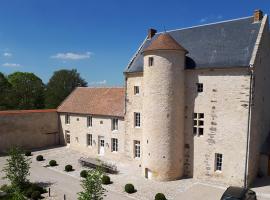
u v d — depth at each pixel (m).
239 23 29.58
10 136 42.38
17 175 26.38
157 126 28.78
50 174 31.83
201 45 30.59
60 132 47.50
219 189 26.47
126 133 35.53
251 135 26.56
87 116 41.44
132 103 34.47
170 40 28.92
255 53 25.89
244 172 26.23
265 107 30.88
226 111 27.08
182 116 29.55
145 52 29.36
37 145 45.50
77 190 26.61
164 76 28.48
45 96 80.50
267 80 30.97
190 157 29.69
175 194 25.34
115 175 31.03
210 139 28.20
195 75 28.91
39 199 24.23
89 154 41.16
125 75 35.03
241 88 26.11
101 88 44.34
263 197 24.05
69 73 82.12
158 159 28.88
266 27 28.98
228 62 26.94
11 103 72.38
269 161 29.34
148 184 28.06
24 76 79.06
